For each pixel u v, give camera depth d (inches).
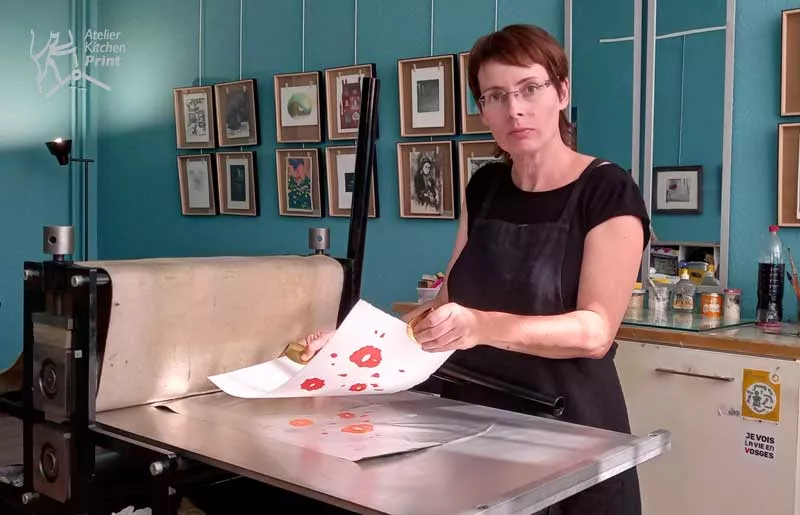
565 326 49.1
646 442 44.6
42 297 48.1
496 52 54.1
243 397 52.2
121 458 53.4
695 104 113.2
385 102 152.5
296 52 168.7
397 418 49.6
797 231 105.8
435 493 35.3
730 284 111.1
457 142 140.6
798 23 104.3
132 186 208.1
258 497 55.3
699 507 93.4
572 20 124.7
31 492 48.8
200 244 191.8
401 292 151.2
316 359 45.1
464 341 45.4
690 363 93.5
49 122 207.9
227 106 181.0
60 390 46.4
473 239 61.0
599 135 122.2
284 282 59.4
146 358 51.6
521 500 35.2
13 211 202.8
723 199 111.1
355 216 64.6
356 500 34.2
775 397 86.9
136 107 205.9
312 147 165.9
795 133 105.0
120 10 207.9
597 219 54.6
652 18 116.3
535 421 49.3
